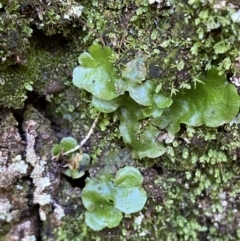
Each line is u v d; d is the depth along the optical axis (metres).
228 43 0.09
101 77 0.10
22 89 0.10
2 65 0.10
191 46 0.09
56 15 0.10
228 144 0.10
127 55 0.10
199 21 0.09
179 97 0.10
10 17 0.09
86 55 0.10
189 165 0.10
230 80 0.10
